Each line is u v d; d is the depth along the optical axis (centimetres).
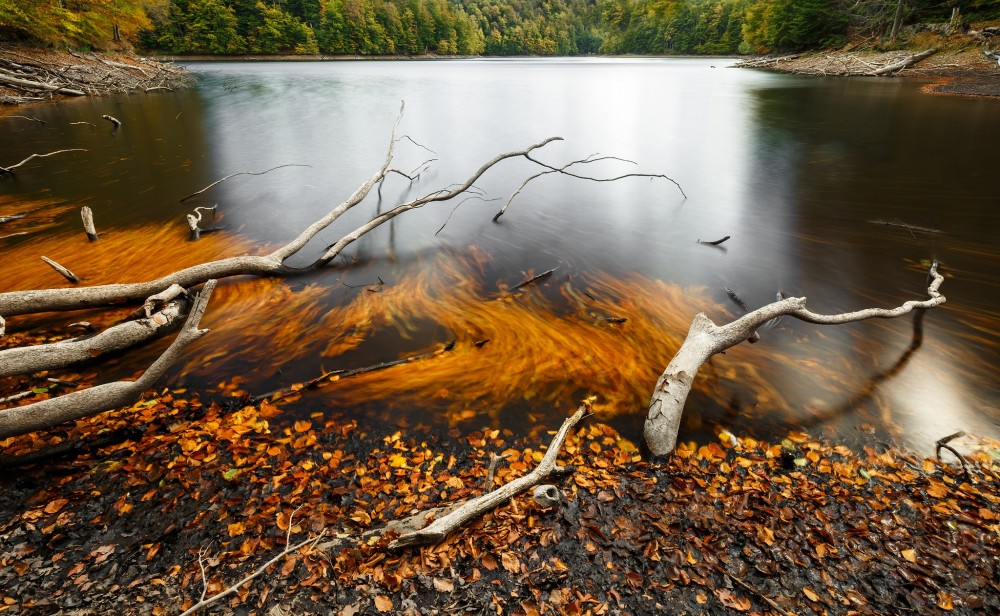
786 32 6009
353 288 741
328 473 386
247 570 305
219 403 475
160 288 652
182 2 7000
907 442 427
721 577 302
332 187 1325
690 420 459
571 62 8981
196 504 354
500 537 326
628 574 304
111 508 350
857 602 288
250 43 7619
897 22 4412
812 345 581
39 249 866
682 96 3306
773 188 1277
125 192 1222
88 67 3284
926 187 1219
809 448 420
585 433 442
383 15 9306
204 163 1551
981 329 612
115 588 295
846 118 2230
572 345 595
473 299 717
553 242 944
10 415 384
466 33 11300
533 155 1714
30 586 295
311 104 2961
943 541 325
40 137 1841
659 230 1010
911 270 791
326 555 314
